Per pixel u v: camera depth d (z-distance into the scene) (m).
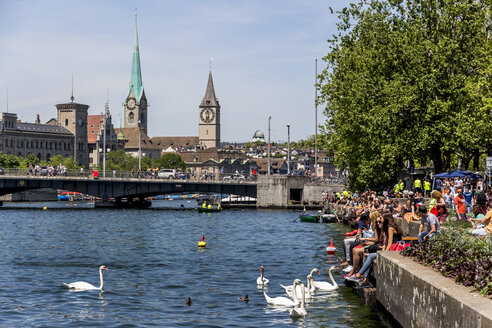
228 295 33.09
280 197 132.62
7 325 26.77
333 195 113.31
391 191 67.31
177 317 28.23
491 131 60.09
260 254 51.47
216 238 67.12
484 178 53.50
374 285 29.45
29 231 75.88
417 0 63.00
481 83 58.81
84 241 63.81
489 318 14.16
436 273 20.47
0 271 41.91
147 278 38.91
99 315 28.66
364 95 63.94
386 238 28.28
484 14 61.19
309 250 53.88
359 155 71.25
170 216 108.31
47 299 32.09
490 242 20.83
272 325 26.53
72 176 130.50
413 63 61.16
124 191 131.12
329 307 29.20
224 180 134.88
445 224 31.83
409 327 21.11
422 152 61.41
